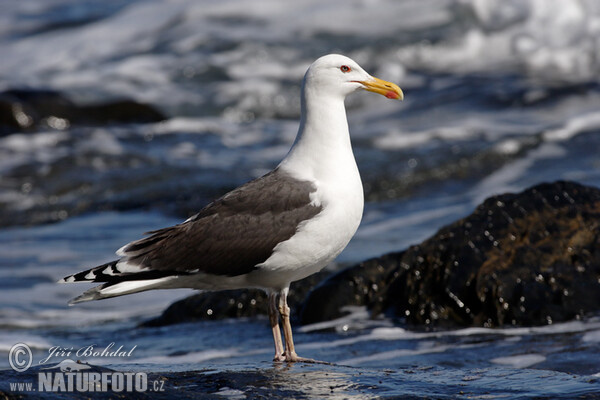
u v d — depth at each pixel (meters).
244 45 32.28
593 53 28.47
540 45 29.72
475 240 10.48
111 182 20.41
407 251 10.79
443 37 31.20
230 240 7.59
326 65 8.12
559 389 6.21
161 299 13.31
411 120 25.00
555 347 8.77
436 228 15.87
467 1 32.38
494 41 30.55
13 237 17.28
